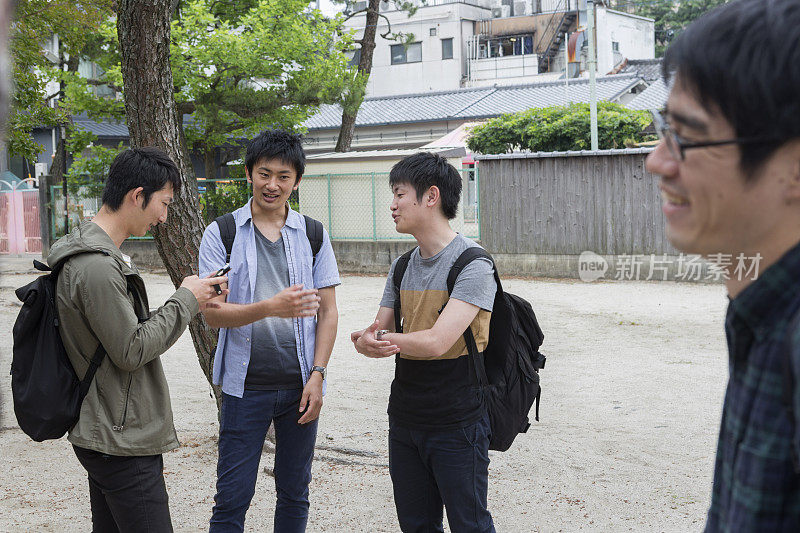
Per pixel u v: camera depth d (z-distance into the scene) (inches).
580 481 187.6
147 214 110.4
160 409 111.2
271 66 711.1
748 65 35.9
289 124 764.6
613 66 1517.0
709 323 405.1
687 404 253.9
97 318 102.3
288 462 133.6
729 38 36.9
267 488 191.9
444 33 1562.5
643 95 1085.8
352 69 750.5
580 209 595.8
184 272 197.3
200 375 312.3
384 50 1603.1
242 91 708.7
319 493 185.2
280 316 121.5
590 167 589.0
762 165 37.0
